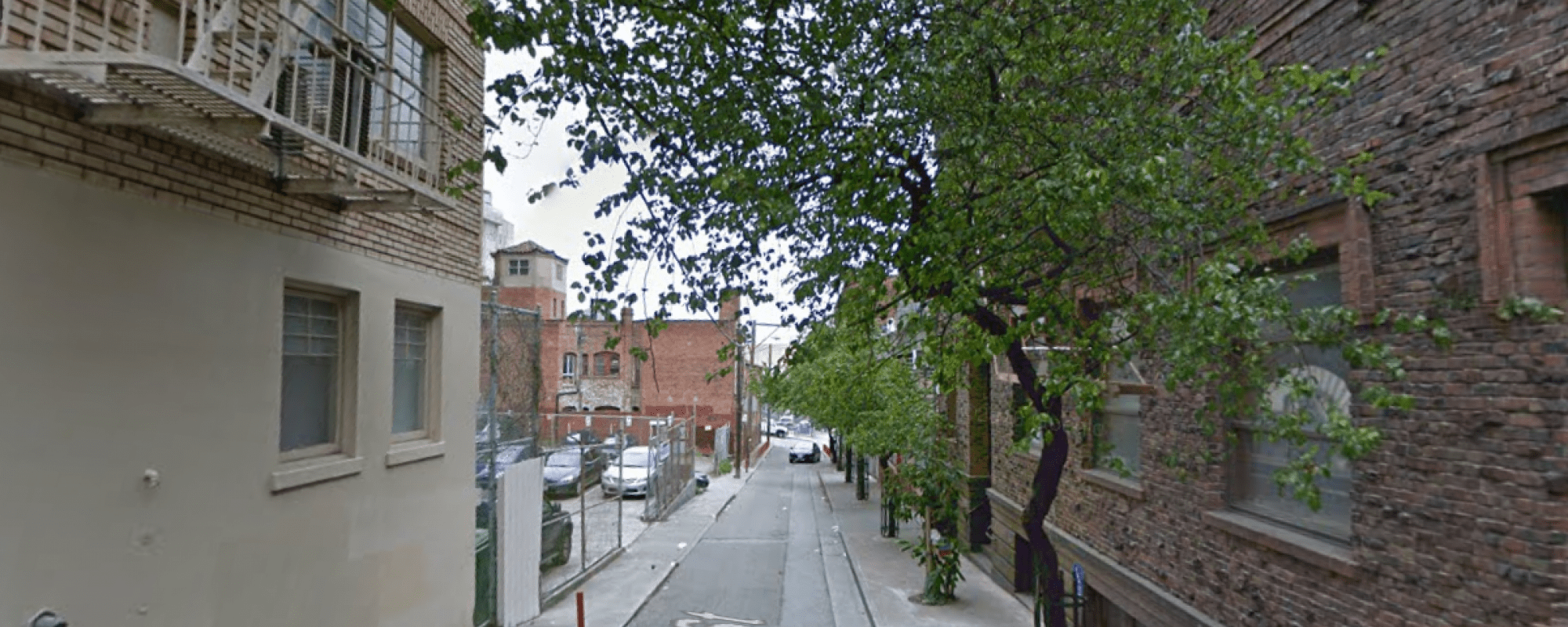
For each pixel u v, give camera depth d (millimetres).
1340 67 5660
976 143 6238
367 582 7320
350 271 7176
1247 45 5480
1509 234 4297
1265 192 6105
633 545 21078
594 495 29766
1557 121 3951
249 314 5961
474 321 9602
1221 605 7059
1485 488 4383
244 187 5953
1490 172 4395
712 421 54125
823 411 23906
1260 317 4625
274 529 6156
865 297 7070
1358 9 5430
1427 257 4816
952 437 20109
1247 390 5695
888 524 22922
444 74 8914
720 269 6914
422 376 8781
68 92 4586
